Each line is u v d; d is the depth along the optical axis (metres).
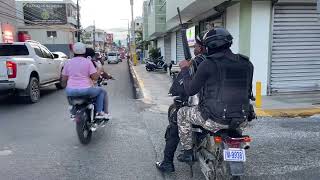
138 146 6.51
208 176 4.14
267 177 4.96
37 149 6.41
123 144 6.64
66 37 58.16
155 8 32.38
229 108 3.80
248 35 12.20
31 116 9.51
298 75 12.80
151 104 11.19
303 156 5.85
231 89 3.82
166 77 22.12
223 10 14.51
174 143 5.05
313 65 12.84
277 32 12.42
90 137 6.89
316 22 12.56
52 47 57.72
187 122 4.45
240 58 3.94
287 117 8.89
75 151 6.26
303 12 12.45
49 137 7.24
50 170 5.34
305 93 12.70
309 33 12.61
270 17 12.21
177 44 29.05
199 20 19.55
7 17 36.28
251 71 3.97
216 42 3.85
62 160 5.79
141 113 9.68
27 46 12.52
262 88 12.54
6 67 10.80
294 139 6.83
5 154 6.14
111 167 5.44
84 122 6.51
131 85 17.55
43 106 11.23
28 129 7.96
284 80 12.73
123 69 35.31
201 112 4.00
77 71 6.67
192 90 3.97
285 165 5.43
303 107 9.68
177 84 4.83
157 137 7.12
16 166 5.53
